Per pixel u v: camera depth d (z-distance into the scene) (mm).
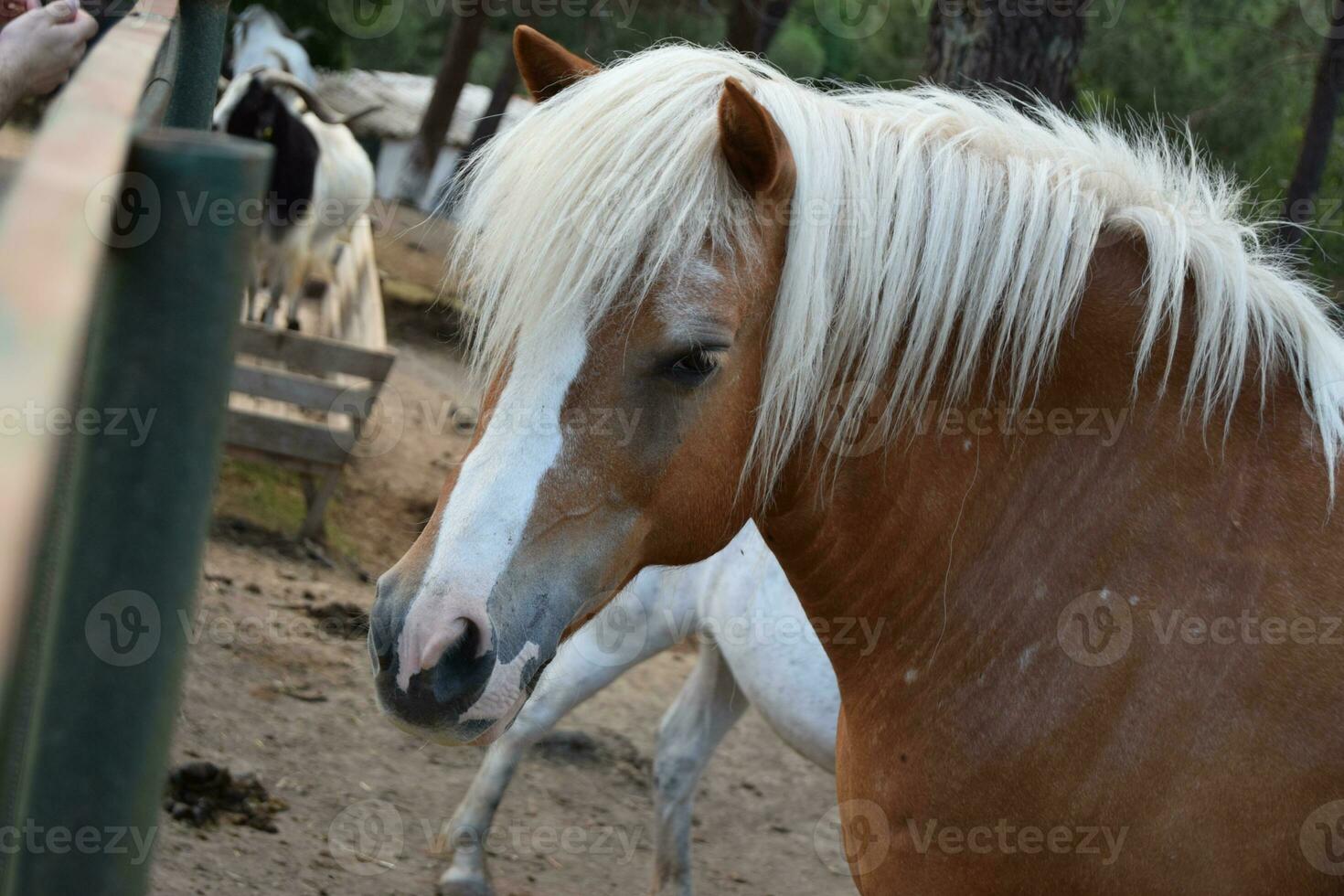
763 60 1754
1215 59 8125
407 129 16594
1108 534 1503
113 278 735
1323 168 6320
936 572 1576
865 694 1653
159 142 727
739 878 3381
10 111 1706
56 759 735
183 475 749
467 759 3613
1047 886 1487
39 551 574
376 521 6336
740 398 1449
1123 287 1552
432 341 8430
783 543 1690
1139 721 1434
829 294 1485
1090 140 1707
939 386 1569
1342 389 1516
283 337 5531
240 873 2574
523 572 1330
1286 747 1393
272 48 9500
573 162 1386
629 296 1354
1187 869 1418
